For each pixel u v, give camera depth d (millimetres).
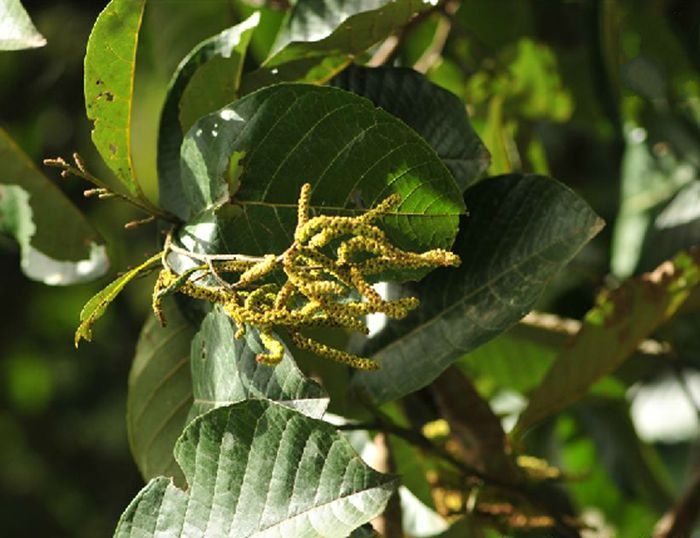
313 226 840
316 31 939
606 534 1237
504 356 1165
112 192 913
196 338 908
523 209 914
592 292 1291
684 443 1226
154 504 872
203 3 1120
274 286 852
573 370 1024
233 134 888
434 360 928
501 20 1271
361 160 878
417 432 1007
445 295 927
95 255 1038
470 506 1027
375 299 835
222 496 863
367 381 946
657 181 1285
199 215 901
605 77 1182
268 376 871
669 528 1130
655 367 1197
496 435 1026
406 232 880
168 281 873
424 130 941
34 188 1032
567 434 1274
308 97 876
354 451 849
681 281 1012
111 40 896
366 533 855
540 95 1289
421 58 1264
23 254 1041
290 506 853
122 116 913
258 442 861
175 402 981
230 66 938
